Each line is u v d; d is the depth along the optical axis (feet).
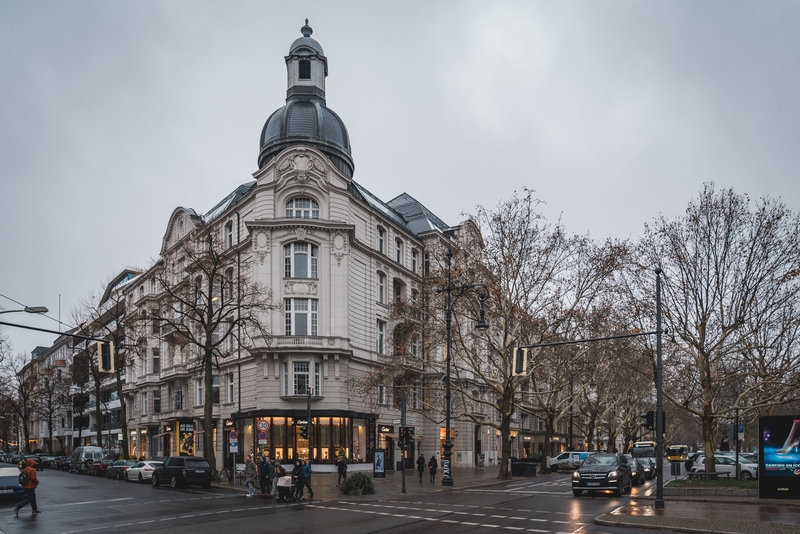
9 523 68.64
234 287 159.74
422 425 193.77
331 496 98.84
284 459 146.20
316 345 150.30
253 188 160.04
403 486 105.19
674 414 274.16
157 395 221.66
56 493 108.06
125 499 95.76
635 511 75.46
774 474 85.71
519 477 153.17
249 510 79.71
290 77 181.37
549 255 138.00
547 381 175.52
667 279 110.32
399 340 161.48
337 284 155.74
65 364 329.11
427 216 214.90
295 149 158.61
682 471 184.03
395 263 183.52
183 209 198.80
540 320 140.56
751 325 111.14
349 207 163.43
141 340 187.21
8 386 295.89
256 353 150.92
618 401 204.95
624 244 139.95
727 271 106.32
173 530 61.57
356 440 158.61
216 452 173.06
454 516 72.64
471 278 136.87
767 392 123.95
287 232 154.51
